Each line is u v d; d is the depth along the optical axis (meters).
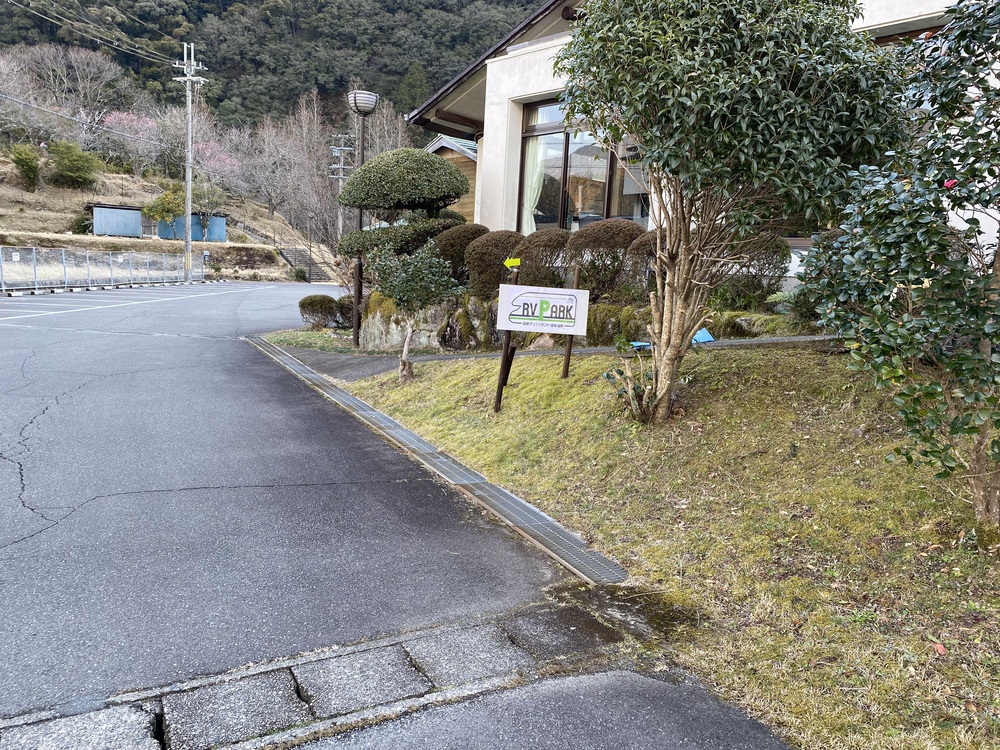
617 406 5.38
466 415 6.56
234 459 5.41
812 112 3.93
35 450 5.35
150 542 3.74
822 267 3.37
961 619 2.77
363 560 3.65
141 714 2.31
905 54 3.75
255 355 11.16
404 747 2.20
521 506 4.55
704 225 4.48
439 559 3.71
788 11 3.94
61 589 3.16
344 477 5.09
